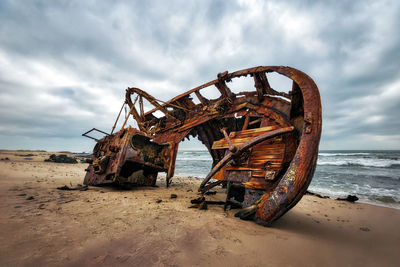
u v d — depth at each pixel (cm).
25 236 214
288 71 418
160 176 1281
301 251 226
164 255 194
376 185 954
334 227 337
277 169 359
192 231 262
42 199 396
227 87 623
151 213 342
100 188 602
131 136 624
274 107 501
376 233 309
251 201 363
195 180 1081
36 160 1794
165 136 861
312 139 300
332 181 1091
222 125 758
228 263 187
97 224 272
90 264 169
